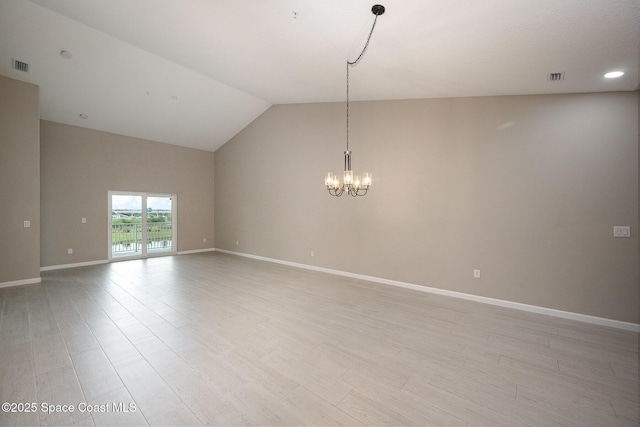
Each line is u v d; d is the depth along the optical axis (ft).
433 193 14.34
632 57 8.34
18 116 14.57
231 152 25.81
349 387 6.75
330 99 17.63
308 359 7.97
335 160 18.02
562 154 11.39
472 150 13.30
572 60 8.80
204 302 12.61
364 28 8.82
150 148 23.68
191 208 26.43
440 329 10.05
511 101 12.38
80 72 15.03
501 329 10.12
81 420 5.56
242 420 5.64
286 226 20.95
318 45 10.47
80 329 9.65
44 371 7.16
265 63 13.30
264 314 11.26
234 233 25.64
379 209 16.11
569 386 6.92
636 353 8.53
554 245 11.57
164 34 11.68
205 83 17.72
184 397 6.30
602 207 10.74
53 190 18.79
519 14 6.99
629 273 10.34
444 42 8.79
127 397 6.26
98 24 11.82
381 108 15.97
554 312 11.52
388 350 8.54
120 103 18.28
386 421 5.69
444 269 14.02
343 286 15.34
